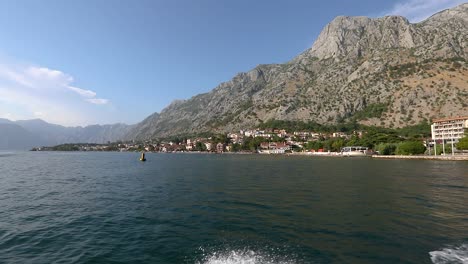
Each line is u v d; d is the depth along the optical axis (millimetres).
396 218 21703
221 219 22281
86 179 53500
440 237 17000
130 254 15320
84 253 15609
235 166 91312
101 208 27219
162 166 93125
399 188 37562
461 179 47469
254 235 17969
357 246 15617
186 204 28594
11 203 30078
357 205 26844
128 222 21953
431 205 26500
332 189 37531
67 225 21391
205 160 142375
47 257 15141
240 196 32906
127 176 58969
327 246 15695
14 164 108500
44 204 29438
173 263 13945
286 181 47688
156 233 18969
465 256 13984
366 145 185250
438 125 158875
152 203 29359
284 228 19438
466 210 24312
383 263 13242
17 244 17234
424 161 108250
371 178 50469
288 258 14062
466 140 120812
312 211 24562
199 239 17453
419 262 13305
